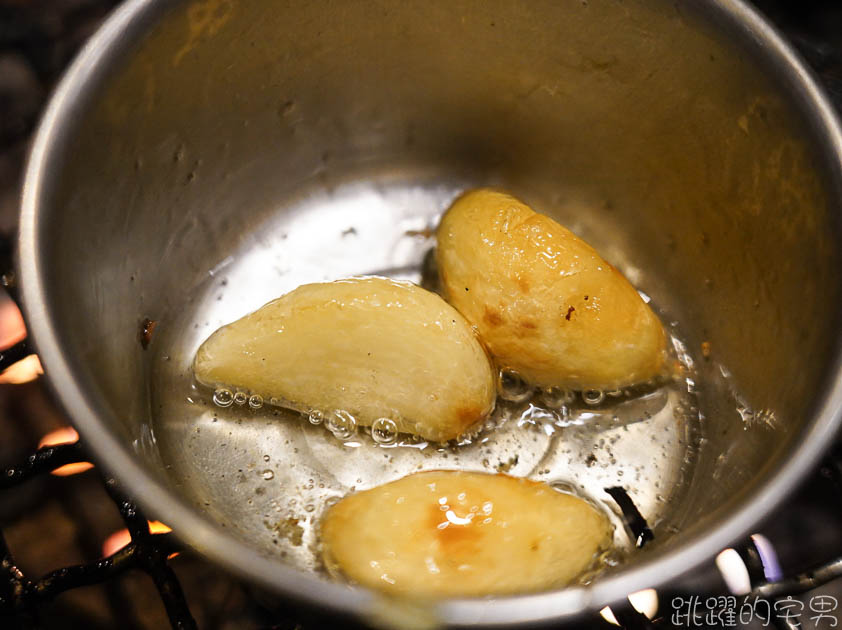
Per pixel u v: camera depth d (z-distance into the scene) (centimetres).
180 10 9
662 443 10
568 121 11
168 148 10
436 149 12
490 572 8
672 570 7
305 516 9
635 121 11
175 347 11
